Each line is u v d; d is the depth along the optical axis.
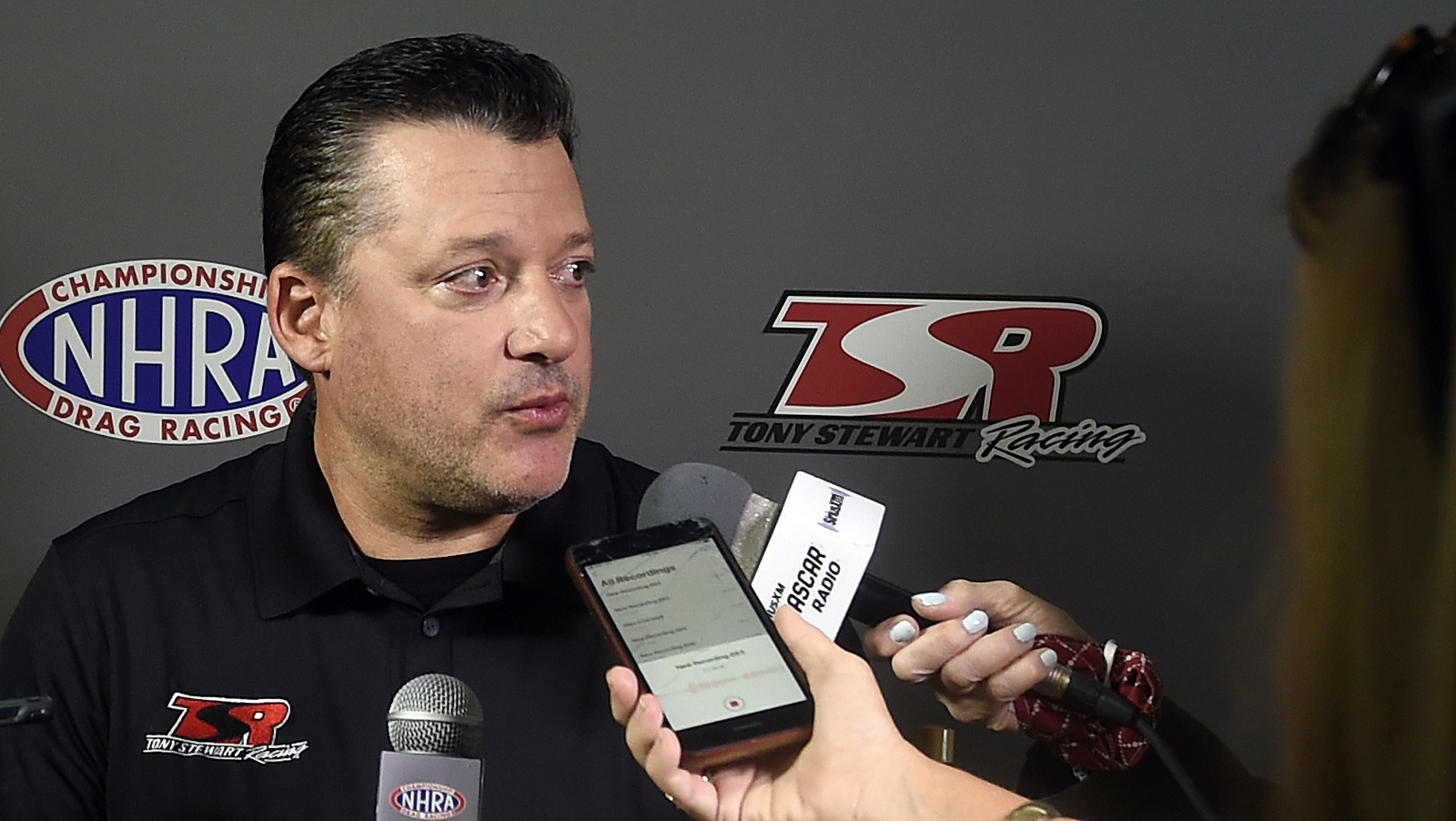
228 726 1.62
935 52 2.15
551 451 1.50
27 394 2.18
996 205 2.16
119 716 1.64
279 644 1.64
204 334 2.18
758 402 2.18
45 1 2.12
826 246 2.16
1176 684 2.17
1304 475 0.46
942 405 2.18
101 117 2.14
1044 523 2.18
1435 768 0.41
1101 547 2.18
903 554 2.18
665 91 2.15
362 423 1.53
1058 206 2.16
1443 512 0.42
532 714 1.62
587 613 1.66
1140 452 2.17
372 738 1.60
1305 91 2.13
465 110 1.46
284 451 1.74
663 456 2.18
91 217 2.16
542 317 1.46
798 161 2.16
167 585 1.68
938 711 2.19
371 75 1.50
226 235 2.16
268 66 2.14
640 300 2.17
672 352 2.17
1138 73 2.14
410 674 1.62
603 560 1.27
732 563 1.26
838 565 1.31
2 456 2.18
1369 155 0.48
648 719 1.10
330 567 1.62
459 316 1.46
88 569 1.70
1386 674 0.43
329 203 1.48
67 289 2.16
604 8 2.14
